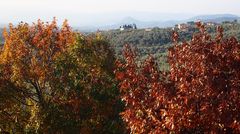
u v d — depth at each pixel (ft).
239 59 48.78
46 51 100.17
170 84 48.11
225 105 41.98
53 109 88.84
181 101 43.34
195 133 43.01
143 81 50.11
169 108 43.27
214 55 48.96
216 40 53.26
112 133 89.35
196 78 45.85
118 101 91.76
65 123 88.63
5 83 95.20
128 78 50.88
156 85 46.73
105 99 91.66
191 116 41.93
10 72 97.66
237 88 45.32
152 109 45.85
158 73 50.52
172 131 42.27
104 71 95.66
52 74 95.86
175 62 51.37
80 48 96.58
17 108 97.09
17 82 96.53
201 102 43.01
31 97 100.27
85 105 90.84
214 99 43.96
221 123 41.73
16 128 94.73
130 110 47.88
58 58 94.43
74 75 92.73
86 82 92.48
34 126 88.89
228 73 48.55
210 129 42.11
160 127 43.80
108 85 92.58
